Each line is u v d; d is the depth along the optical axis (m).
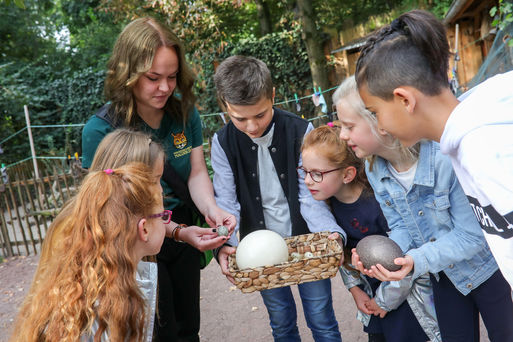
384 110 1.38
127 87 2.10
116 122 2.18
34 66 17.05
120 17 13.38
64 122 14.46
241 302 4.02
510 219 1.09
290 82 13.14
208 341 3.44
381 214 2.18
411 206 1.97
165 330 2.33
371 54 1.35
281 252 2.01
